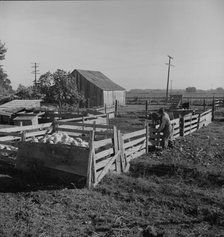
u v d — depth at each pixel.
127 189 7.99
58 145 8.66
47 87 36.12
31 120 18.67
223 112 28.69
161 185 8.28
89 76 46.56
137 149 11.04
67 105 35.25
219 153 11.75
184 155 11.38
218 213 6.55
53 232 5.73
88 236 5.62
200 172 9.12
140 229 5.91
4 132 10.23
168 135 12.39
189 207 6.93
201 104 39.12
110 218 6.33
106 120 17.97
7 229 5.79
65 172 8.53
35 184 8.27
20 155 9.44
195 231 5.88
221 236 5.68
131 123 21.88
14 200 7.19
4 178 8.58
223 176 8.84
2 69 42.66
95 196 7.51
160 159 10.82
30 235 5.59
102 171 8.54
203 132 17.23
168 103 46.72
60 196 7.41
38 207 6.82
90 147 8.10
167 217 6.48
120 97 49.19
